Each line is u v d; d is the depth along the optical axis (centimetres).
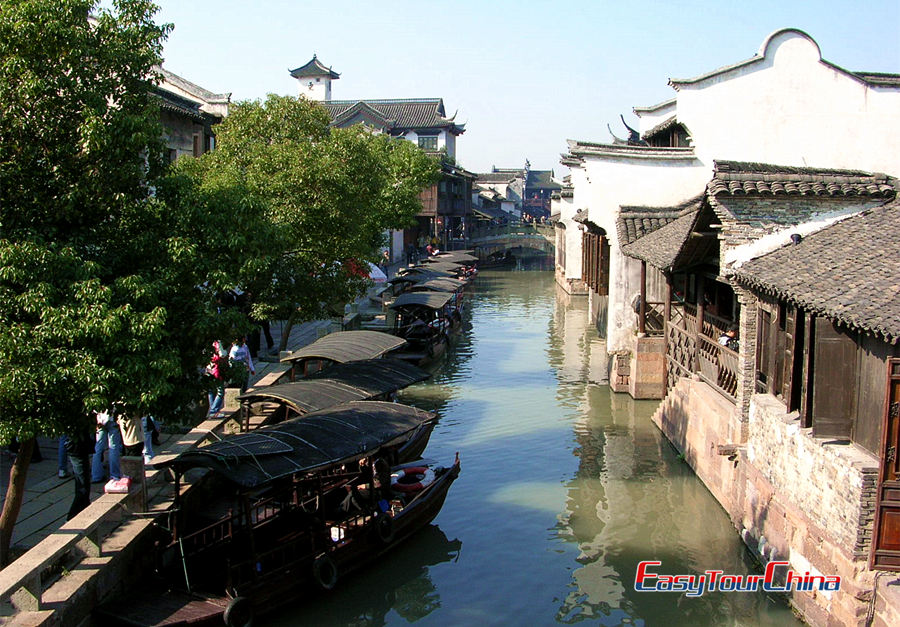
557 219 5544
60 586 961
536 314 4175
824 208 1358
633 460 1820
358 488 1391
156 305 984
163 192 1090
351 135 2308
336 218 2000
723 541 1392
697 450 1686
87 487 1109
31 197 954
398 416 1391
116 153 970
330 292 2084
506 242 7100
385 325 3275
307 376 1959
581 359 2992
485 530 1462
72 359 875
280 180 1938
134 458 1175
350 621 1168
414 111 6950
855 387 1032
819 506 1052
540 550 1380
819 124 2005
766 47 2009
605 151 2373
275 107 2089
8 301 867
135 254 1022
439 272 4125
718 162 1430
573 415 2202
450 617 1171
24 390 851
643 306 2278
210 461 1095
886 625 894
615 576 1282
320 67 6912
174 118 2520
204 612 1030
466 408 2294
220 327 1062
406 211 4153
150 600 1057
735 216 1370
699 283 1852
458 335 3550
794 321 1167
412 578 1288
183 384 1084
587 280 3525
